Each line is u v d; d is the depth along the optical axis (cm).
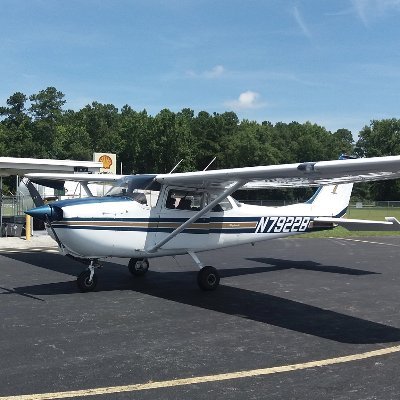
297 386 401
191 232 848
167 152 7069
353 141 10694
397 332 568
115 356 473
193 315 644
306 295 782
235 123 7956
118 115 10138
